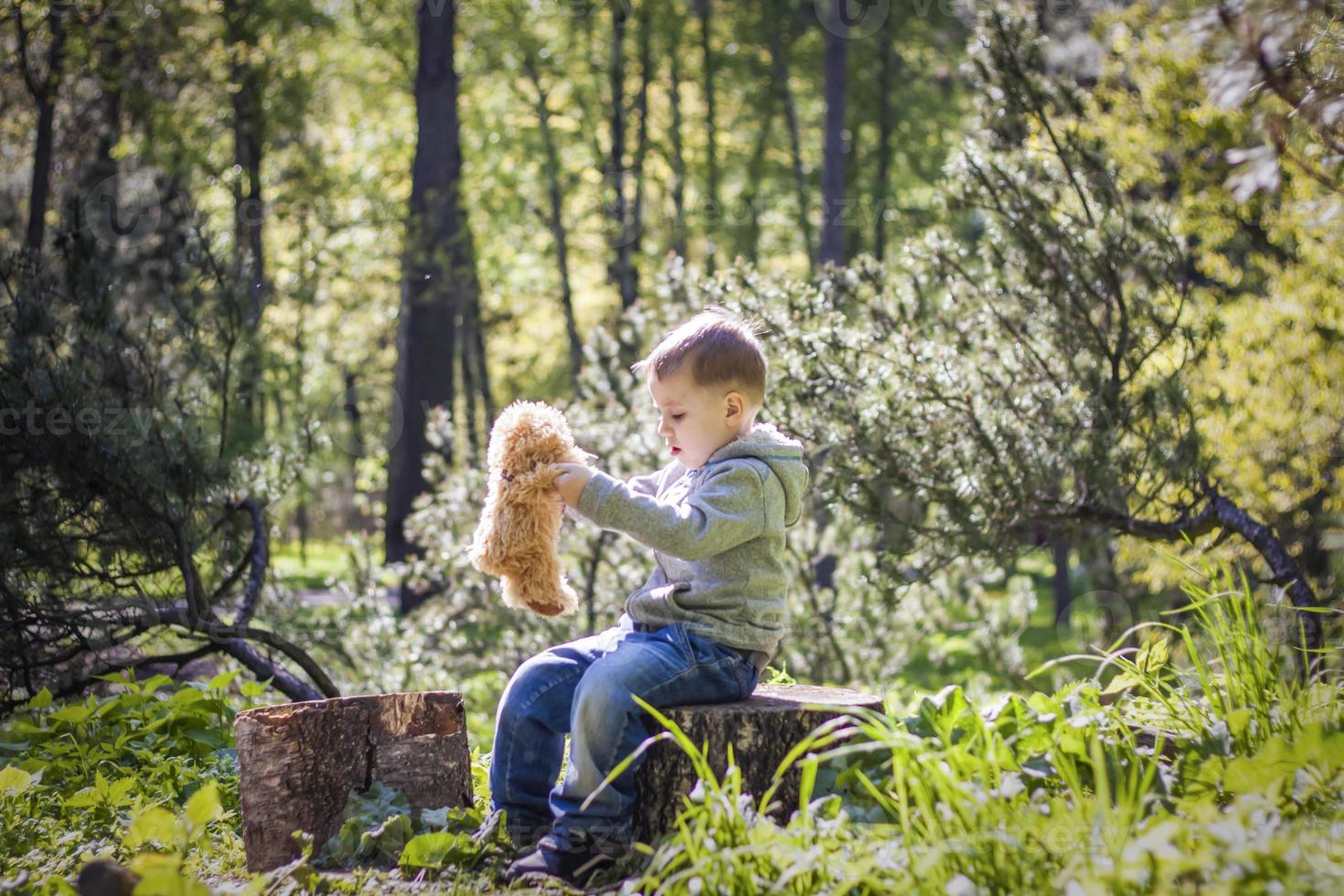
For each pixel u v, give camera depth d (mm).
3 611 5875
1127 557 7703
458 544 8414
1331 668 3531
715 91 23062
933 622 8562
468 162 22094
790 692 3340
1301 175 6316
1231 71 3424
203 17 13812
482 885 2822
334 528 28172
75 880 2951
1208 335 6297
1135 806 2492
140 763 4188
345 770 3244
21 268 6199
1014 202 6258
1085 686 3295
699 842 2471
